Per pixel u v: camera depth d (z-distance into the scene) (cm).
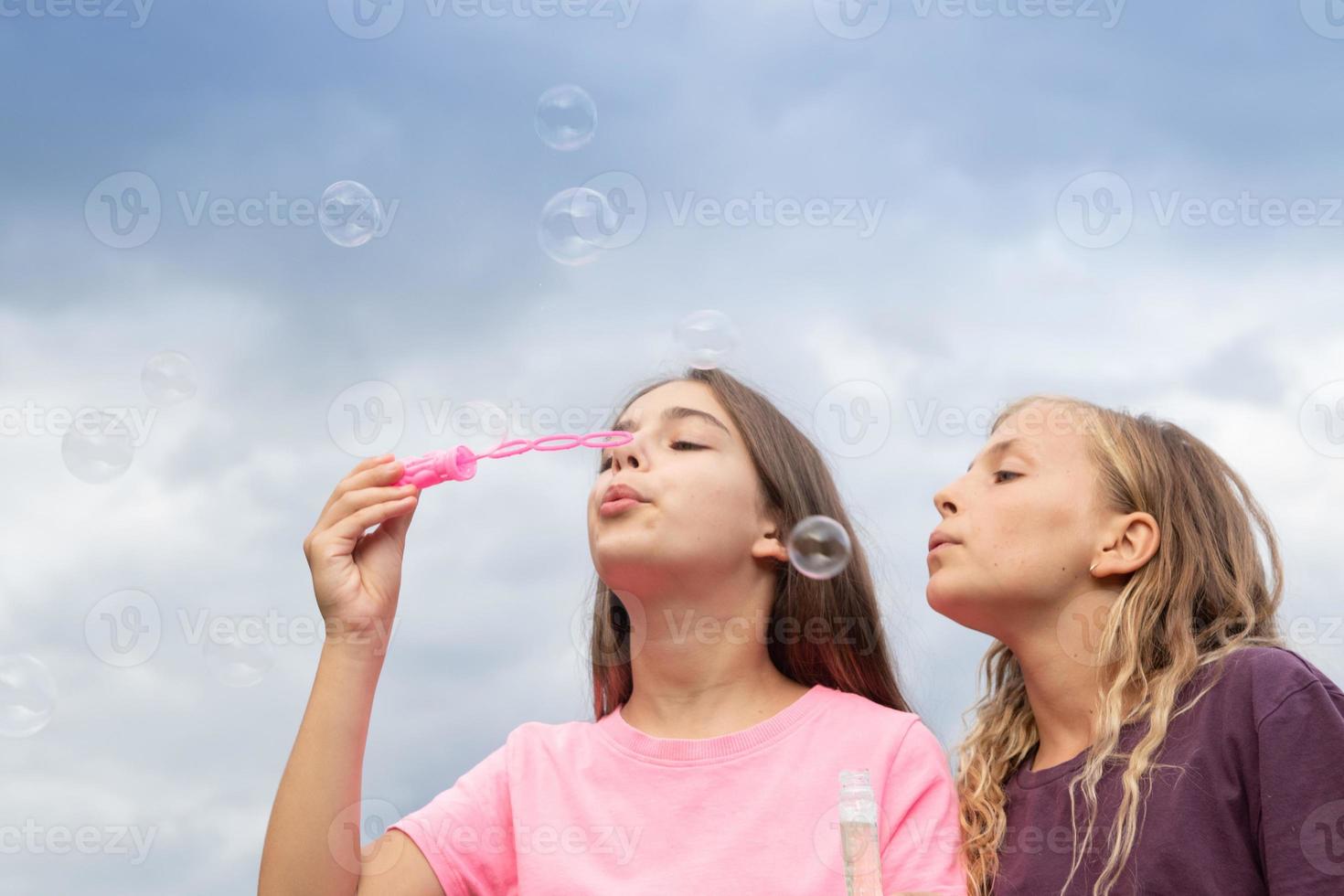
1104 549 167
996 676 186
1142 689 162
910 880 154
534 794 166
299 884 150
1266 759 146
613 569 166
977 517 169
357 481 168
